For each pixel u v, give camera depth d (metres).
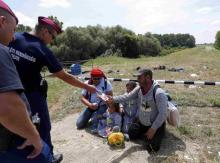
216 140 5.57
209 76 14.49
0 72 1.87
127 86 5.92
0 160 2.25
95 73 6.04
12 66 1.95
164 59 29.39
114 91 10.46
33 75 3.29
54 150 5.25
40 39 3.44
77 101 9.10
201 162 4.68
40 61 3.29
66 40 40.09
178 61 24.02
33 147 2.26
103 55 41.56
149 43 50.44
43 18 3.56
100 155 4.94
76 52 40.03
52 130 6.46
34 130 2.02
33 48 3.25
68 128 6.50
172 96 8.78
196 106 7.86
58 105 9.06
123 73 16.33
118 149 5.11
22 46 3.21
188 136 5.75
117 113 5.81
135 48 47.12
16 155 2.23
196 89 10.26
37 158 2.30
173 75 14.92
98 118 6.13
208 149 5.18
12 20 2.13
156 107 5.20
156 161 4.71
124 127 5.73
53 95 10.58
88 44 41.00
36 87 3.36
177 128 6.05
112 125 5.79
